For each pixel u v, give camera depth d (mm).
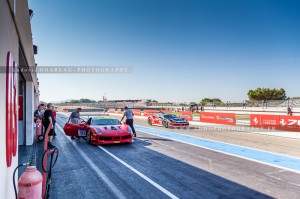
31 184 2842
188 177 5020
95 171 5508
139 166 5934
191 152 7637
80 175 5195
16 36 3604
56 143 9625
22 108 9094
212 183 4633
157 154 7340
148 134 12391
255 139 10422
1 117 2406
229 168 5699
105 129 9109
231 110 35812
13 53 3258
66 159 6719
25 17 3760
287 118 11625
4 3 2443
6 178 2672
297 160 6480
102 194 4105
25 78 8781
